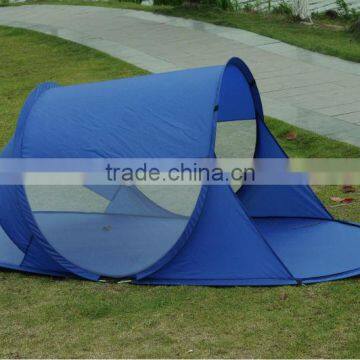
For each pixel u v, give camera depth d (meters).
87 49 16.22
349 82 12.66
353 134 10.02
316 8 20.98
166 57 15.02
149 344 5.07
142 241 6.25
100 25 18.53
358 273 6.11
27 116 6.64
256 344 4.99
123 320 5.49
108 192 6.38
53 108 6.66
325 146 9.66
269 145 7.62
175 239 6.12
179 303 5.73
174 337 5.16
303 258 6.47
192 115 6.15
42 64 15.63
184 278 6.13
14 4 23.22
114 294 6.01
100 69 14.64
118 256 6.32
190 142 6.07
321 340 5.02
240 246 6.11
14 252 6.88
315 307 5.55
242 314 5.48
